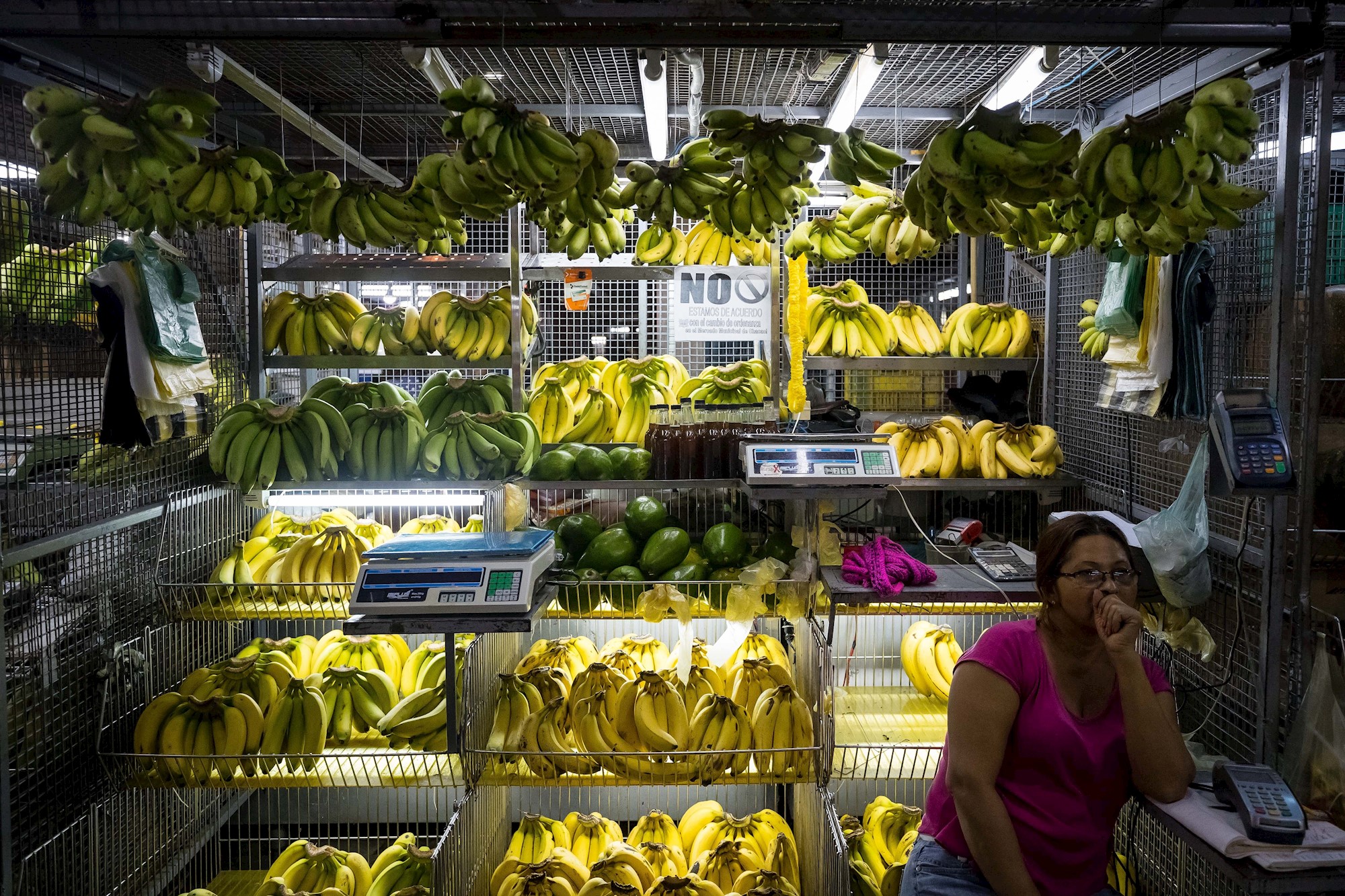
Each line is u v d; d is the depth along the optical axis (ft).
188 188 7.64
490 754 8.29
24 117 7.62
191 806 9.87
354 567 9.63
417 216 8.61
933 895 6.35
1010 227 8.19
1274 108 7.92
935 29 7.09
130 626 8.99
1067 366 12.00
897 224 10.84
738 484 10.16
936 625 10.93
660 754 8.10
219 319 10.44
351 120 11.48
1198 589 8.42
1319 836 6.10
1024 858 6.31
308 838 9.93
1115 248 9.16
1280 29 7.14
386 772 8.52
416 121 11.53
